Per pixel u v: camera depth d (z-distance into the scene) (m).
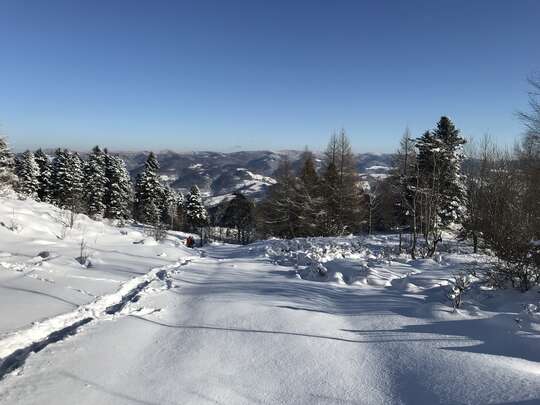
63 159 51.91
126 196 57.44
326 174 38.66
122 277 10.53
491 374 4.61
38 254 12.31
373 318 7.00
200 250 24.14
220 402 4.32
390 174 31.02
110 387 4.56
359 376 4.93
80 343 5.77
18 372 4.79
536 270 8.62
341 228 37.91
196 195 67.31
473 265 10.88
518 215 10.38
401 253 17.11
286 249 18.58
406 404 4.25
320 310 7.64
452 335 5.93
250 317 7.17
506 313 6.70
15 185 27.56
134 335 6.26
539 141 14.41
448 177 26.17
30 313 6.72
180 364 5.25
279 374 4.99
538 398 3.98
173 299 8.69
